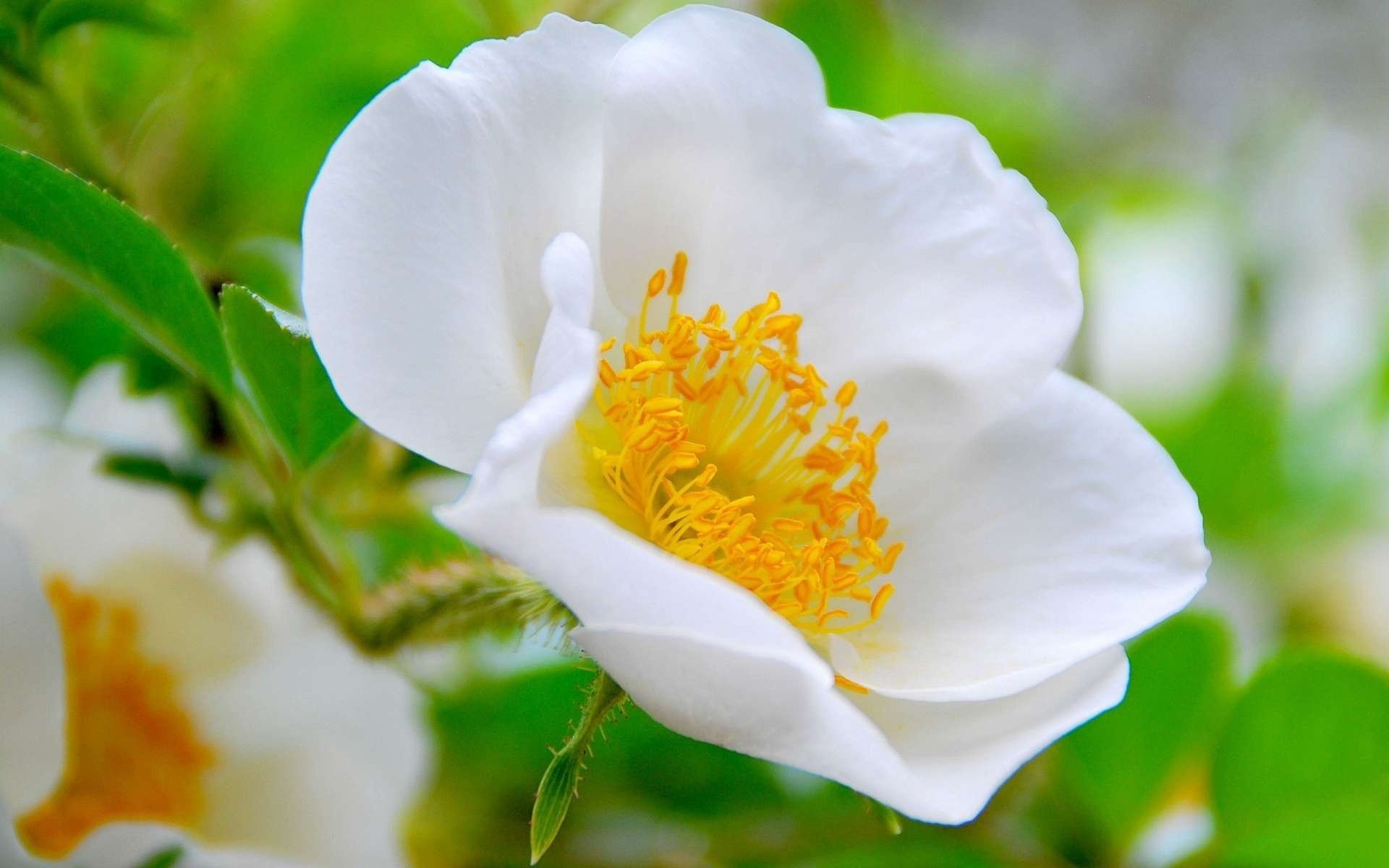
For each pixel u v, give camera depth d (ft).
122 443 1.27
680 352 1.21
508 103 1.16
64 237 1.19
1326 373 1.56
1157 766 1.33
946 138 1.20
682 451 1.20
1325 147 2.35
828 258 1.21
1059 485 1.21
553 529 1.09
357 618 1.25
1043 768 1.33
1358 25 2.60
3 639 1.17
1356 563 1.54
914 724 1.18
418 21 1.39
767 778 1.36
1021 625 1.20
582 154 1.18
